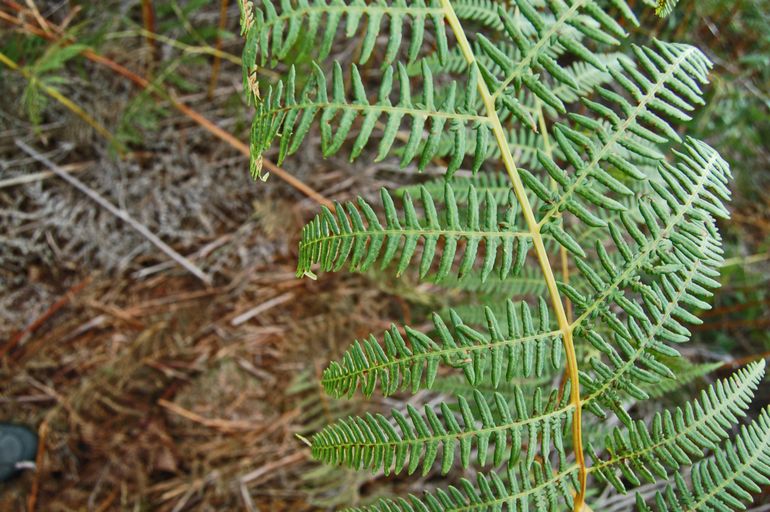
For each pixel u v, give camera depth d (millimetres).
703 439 1171
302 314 2865
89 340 2803
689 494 1171
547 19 1751
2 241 2738
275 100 1038
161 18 2775
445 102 1040
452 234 1094
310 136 2887
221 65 2900
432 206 1092
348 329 2723
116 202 2855
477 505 1149
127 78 2746
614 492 2332
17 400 2693
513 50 1760
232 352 2820
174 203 2877
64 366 2760
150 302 2863
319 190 2945
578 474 1182
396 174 2973
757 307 2711
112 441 2660
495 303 1887
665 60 1099
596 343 1143
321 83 1016
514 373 1133
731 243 2809
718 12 2529
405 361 1147
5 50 2543
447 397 2594
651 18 2529
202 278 2887
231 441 2721
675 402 2553
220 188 2904
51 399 2721
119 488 2635
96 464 2656
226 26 2859
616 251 1942
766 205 2809
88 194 2822
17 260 2775
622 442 1184
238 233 2926
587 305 1136
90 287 2834
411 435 1170
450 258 1096
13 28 2611
